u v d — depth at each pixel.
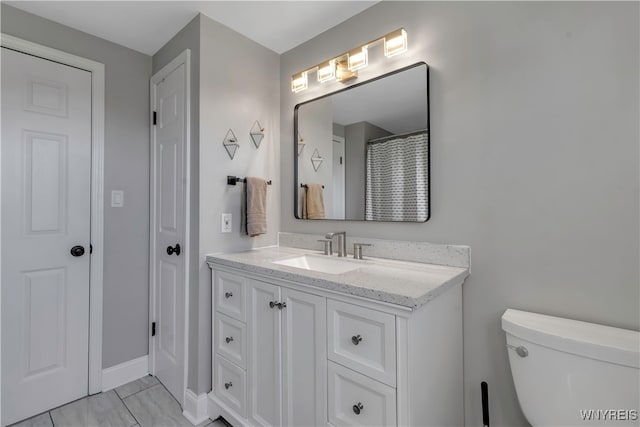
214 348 1.63
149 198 2.06
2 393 1.55
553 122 1.11
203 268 1.65
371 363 0.99
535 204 1.15
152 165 2.04
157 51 2.03
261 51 1.97
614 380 0.86
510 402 1.21
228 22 1.74
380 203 1.57
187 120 1.70
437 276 1.18
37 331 1.65
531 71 1.16
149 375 2.04
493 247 1.25
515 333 1.04
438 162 1.39
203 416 1.62
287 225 2.03
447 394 1.18
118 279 1.94
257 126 1.93
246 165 1.87
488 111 1.25
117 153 1.93
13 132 1.58
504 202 1.22
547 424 0.96
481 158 1.27
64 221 1.74
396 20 1.53
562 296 1.10
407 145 1.48
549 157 1.12
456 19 1.34
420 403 0.98
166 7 1.60
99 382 1.85
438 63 1.39
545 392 0.97
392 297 0.93
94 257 1.84
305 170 1.93
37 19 1.65
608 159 1.02
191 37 1.70
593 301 1.04
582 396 0.90
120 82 1.95
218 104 1.72
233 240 1.80
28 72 1.62
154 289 2.02
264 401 1.36
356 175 1.67
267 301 1.35
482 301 1.27
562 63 1.10
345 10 1.65
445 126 1.37
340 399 1.08
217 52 1.72
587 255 1.05
